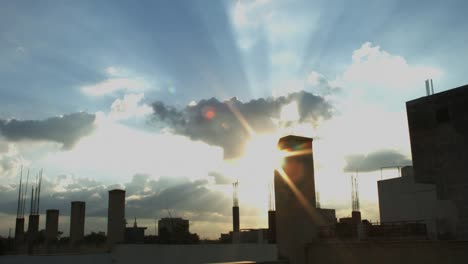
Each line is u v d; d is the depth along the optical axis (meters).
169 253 38.53
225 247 36.06
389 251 22.36
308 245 26.92
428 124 28.92
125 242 49.03
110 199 49.09
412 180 40.03
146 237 58.59
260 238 46.62
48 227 59.81
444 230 29.19
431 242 20.69
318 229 28.11
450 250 19.88
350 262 24.22
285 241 27.41
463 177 26.69
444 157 27.77
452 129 27.69
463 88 27.66
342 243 24.81
